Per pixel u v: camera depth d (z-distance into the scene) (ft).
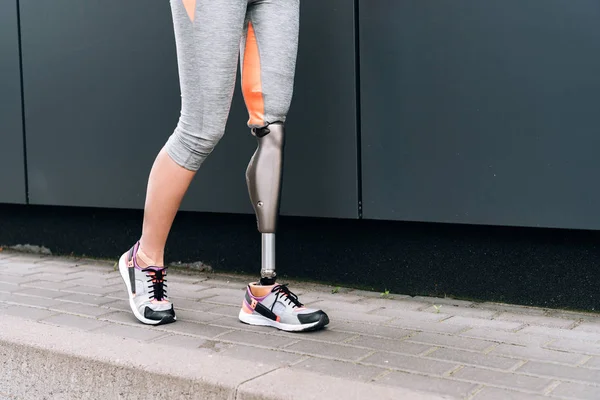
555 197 7.72
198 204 10.29
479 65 8.06
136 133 10.85
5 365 7.18
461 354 6.45
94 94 11.22
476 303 8.52
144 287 7.82
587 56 7.42
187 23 7.18
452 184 8.35
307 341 6.95
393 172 8.73
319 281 9.75
